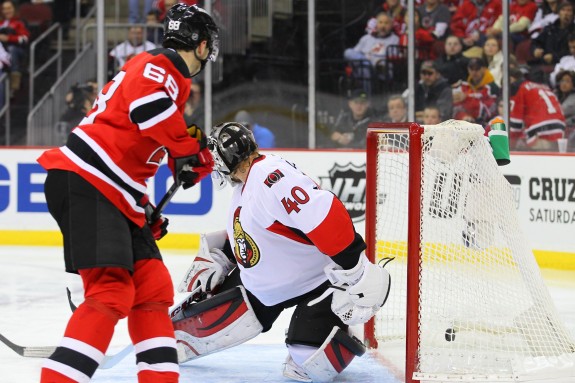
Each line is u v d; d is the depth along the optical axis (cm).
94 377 579
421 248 545
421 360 546
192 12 474
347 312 543
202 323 592
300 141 1507
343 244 512
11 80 1570
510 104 1398
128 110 442
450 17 1430
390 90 1465
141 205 462
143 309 454
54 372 424
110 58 1540
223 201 1360
